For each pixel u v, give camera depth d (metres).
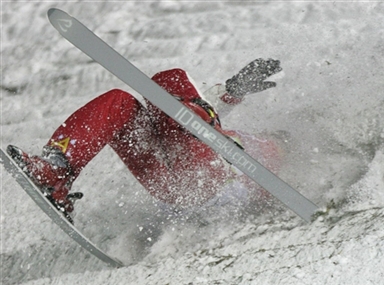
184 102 13.43
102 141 13.32
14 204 17.83
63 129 13.23
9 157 11.92
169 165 13.98
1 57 23.58
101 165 17.89
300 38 21.34
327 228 12.85
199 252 13.48
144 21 23.42
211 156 13.80
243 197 14.62
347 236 12.11
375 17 21.59
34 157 12.59
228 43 21.95
